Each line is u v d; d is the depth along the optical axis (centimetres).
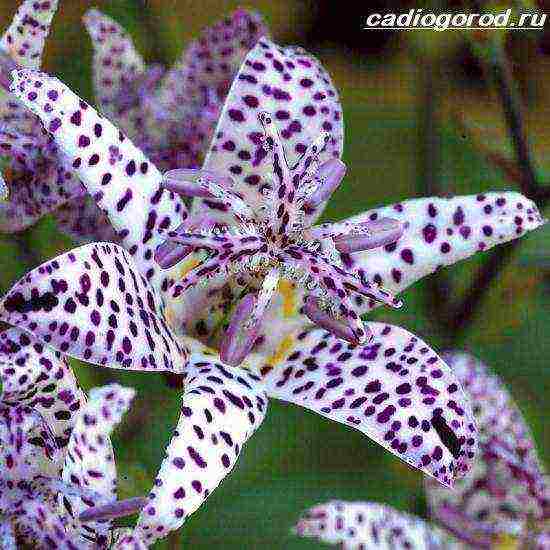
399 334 18
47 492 17
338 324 18
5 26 23
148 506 16
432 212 18
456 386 18
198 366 18
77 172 18
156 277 18
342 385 18
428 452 17
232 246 18
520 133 22
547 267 22
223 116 19
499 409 20
